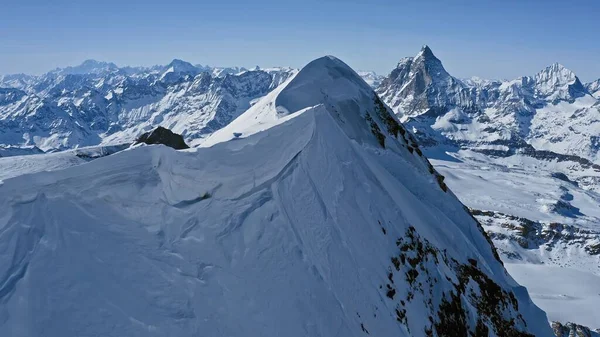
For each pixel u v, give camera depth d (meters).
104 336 9.26
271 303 13.28
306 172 21.00
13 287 9.24
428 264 25.19
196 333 10.55
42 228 10.70
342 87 42.31
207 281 12.17
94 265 10.57
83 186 12.01
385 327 17.36
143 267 11.28
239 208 15.71
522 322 32.56
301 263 15.70
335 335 14.28
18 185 10.94
